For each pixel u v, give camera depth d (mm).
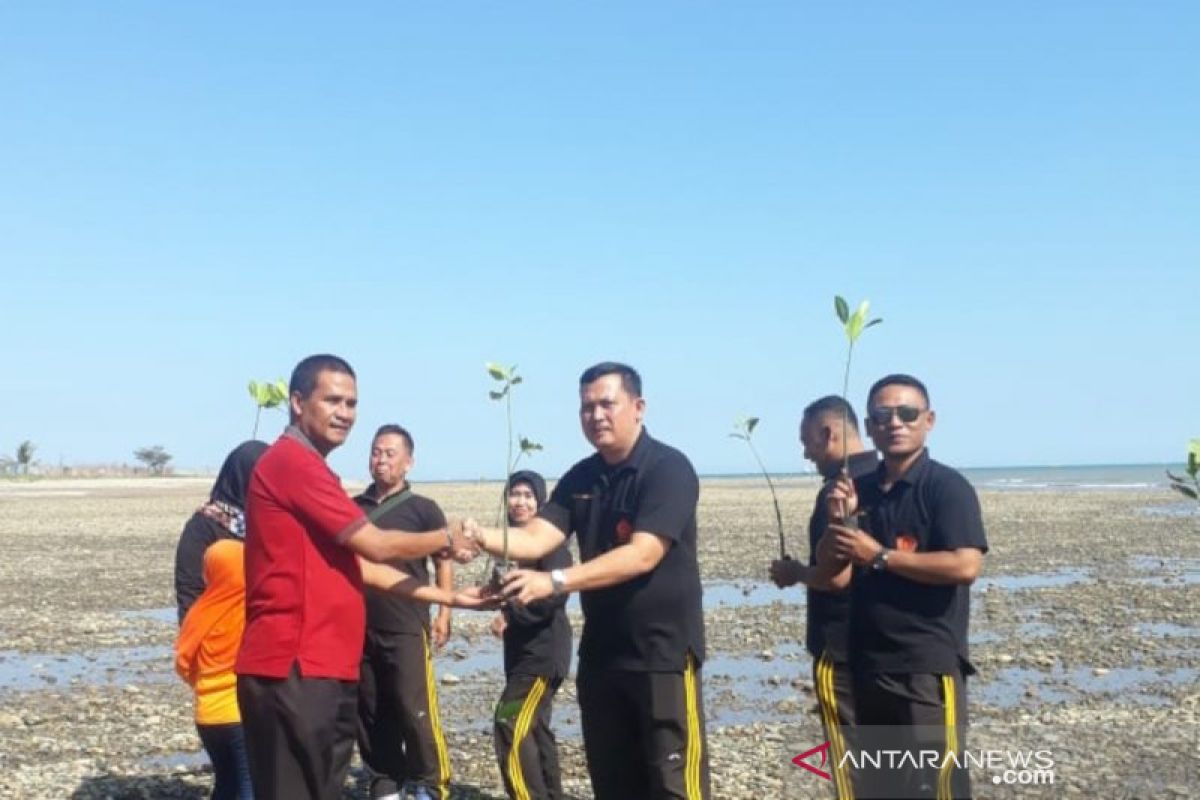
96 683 12984
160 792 8406
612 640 5773
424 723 7496
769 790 8180
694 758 5750
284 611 5562
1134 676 12633
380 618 7473
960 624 5461
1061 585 21188
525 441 6203
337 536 5574
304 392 5742
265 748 5578
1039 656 13711
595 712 5883
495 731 7367
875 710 5492
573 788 8500
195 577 7184
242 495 7266
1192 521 39250
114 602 20219
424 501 7945
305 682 5531
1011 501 56938
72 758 9453
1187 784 8156
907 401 5555
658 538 5590
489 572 8320
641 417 5930
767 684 12422
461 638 16250
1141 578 22344
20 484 95188
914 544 5488
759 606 18781
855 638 5594
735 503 57156
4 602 20203
